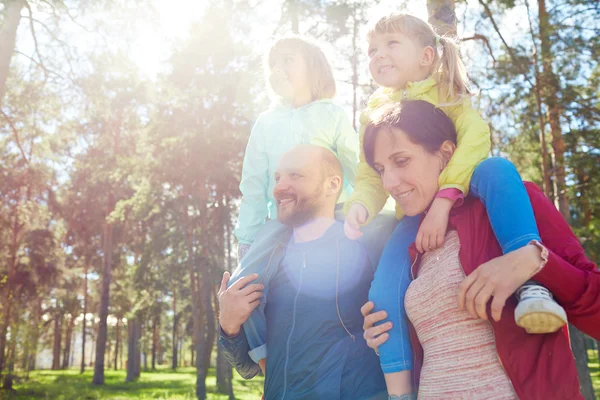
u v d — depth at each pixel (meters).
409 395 1.67
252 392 28.30
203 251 24.12
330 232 2.18
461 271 1.54
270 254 2.21
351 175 2.69
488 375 1.44
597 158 12.98
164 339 78.62
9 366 25.19
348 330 2.03
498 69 11.91
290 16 12.20
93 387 31.91
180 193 24.58
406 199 1.74
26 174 21.03
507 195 1.53
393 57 2.12
